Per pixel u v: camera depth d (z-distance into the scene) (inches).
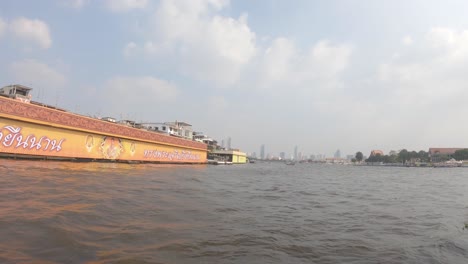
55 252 206.7
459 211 531.2
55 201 361.4
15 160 945.5
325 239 303.0
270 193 713.0
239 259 228.5
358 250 269.4
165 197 492.7
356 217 436.8
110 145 1502.2
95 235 253.8
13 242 215.9
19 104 1003.3
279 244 275.3
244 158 4859.7
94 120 1373.0
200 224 331.0
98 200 398.0
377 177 1852.9
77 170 803.4
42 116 1093.1
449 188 1080.2
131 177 765.3
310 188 919.7
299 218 410.0
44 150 1118.4
